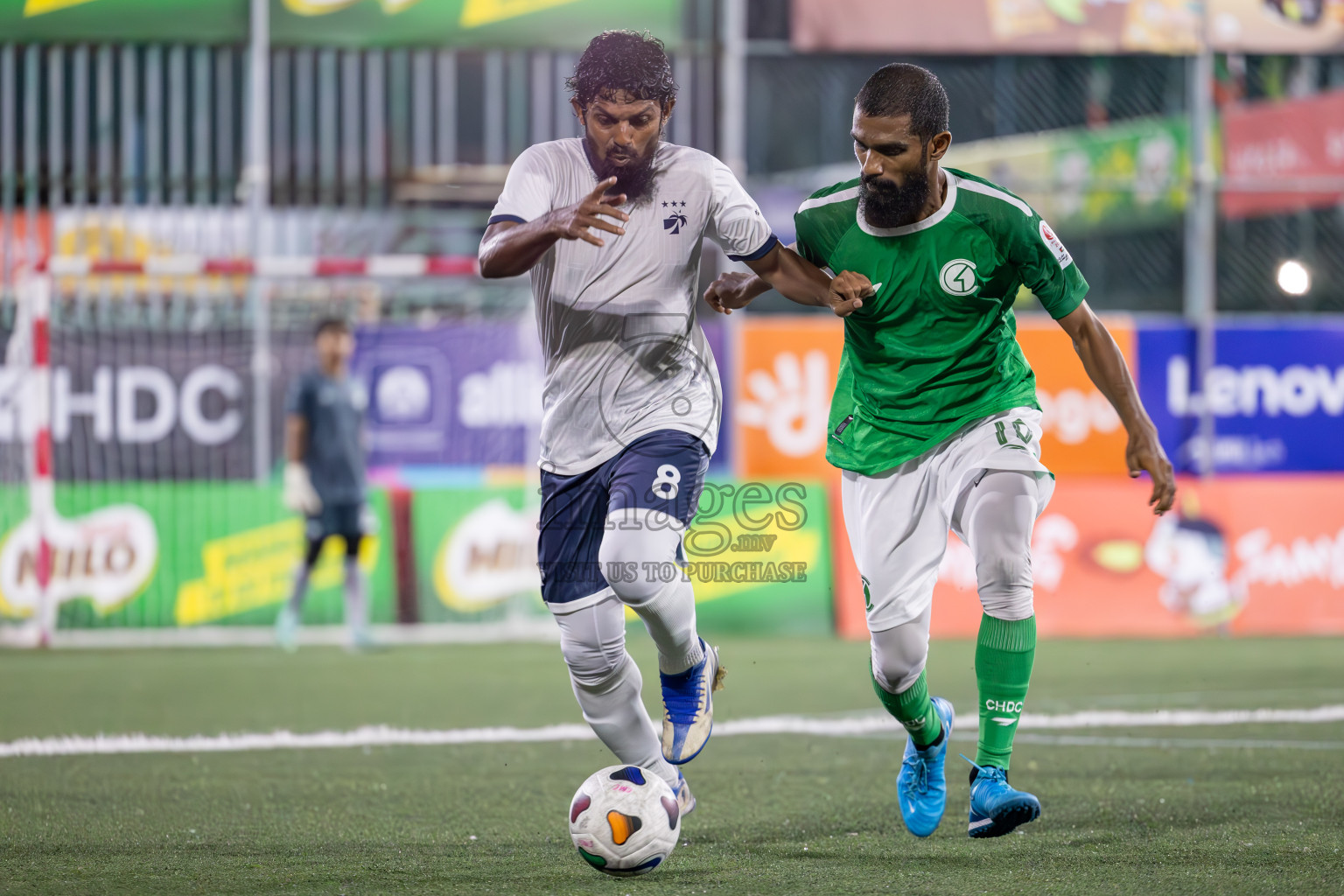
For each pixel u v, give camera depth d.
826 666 30.80
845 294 13.43
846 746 20.62
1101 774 18.06
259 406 37.72
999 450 14.08
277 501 37.56
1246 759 19.14
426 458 38.25
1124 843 13.96
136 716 24.09
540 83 37.94
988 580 13.98
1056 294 14.25
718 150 36.34
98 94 36.88
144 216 38.31
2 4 35.81
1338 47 37.78
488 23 36.50
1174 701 25.25
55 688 27.83
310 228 39.94
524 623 38.06
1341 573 38.56
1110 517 38.16
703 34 36.34
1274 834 14.32
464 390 38.34
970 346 14.31
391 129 37.97
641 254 13.21
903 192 13.66
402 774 18.58
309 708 25.03
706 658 14.22
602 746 20.95
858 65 59.91
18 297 36.50
